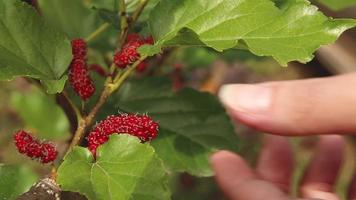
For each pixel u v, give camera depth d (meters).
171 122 0.36
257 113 0.31
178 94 0.37
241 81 0.73
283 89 0.31
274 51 0.27
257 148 0.61
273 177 0.40
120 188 0.26
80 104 0.32
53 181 0.26
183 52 0.61
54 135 0.49
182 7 0.30
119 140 0.27
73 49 0.30
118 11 0.35
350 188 0.39
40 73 0.28
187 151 0.35
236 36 0.28
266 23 0.28
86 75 0.29
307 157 0.59
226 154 0.35
